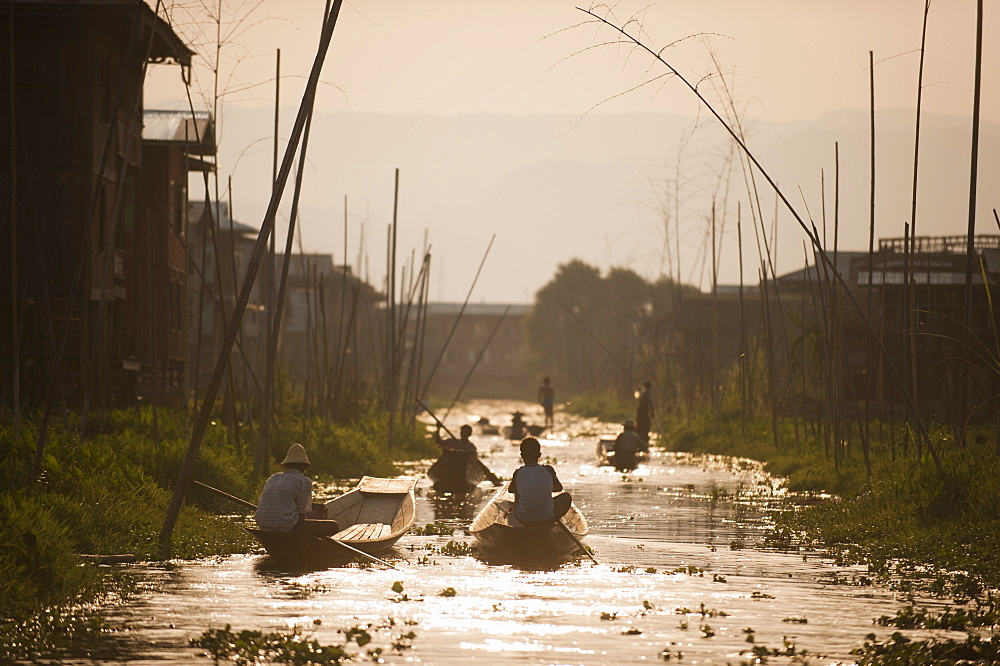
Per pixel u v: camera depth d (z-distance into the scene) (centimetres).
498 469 7338
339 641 2172
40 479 3588
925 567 3234
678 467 7494
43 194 6291
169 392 8088
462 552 3509
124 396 7250
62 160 6328
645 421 9462
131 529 3441
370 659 2022
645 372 14275
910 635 2303
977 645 2130
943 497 3900
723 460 7900
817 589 2856
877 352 8744
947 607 2634
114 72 6794
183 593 2661
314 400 7231
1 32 6288
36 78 6341
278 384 6488
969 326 4019
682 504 5091
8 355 5909
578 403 18438
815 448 6744
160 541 3306
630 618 2427
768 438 7956
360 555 3198
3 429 4109
